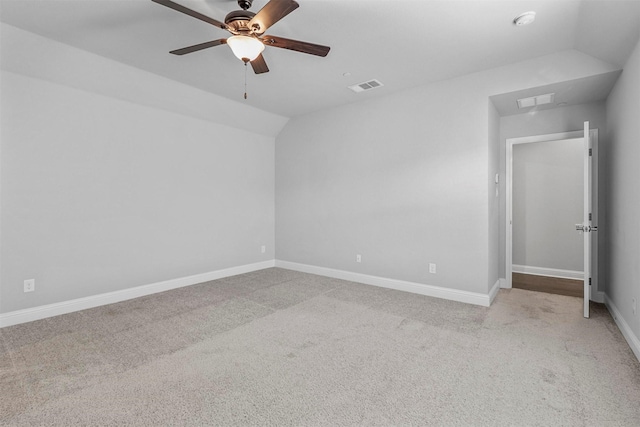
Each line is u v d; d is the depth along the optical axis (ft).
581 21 7.92
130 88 11.73
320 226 16.22
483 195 11.37
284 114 16.57
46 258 10.31
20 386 6.39
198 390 6.29
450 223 12.10
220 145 15.53
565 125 12.37
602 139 11.68
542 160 16.30
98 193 11.46
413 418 5.47
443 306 11.30
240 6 6.94
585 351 7.86
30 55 9.30
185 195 14.16
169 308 11.14
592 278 11.89
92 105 11.25
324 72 11.29
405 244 13.26
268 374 6.88
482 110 11.30
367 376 6.80
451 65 10.71
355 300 12.00
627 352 7.79
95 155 11.35
